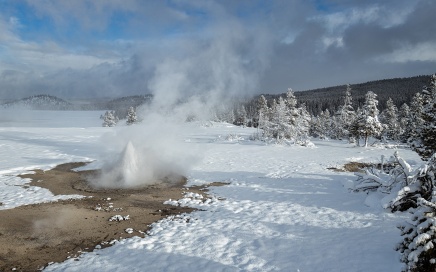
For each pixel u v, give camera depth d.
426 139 15.72
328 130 63.12
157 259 8.00
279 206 12.59
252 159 25.34
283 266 7.41
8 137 36.38
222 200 13.75
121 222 10.92
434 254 6.12
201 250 8.46
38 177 18.16
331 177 18.30
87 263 7.89
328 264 7.35
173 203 13.30
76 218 11.35
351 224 10.09
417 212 6.78
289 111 40.31
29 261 8.09
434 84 36.41
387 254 7.58
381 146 38.41
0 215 11.62
